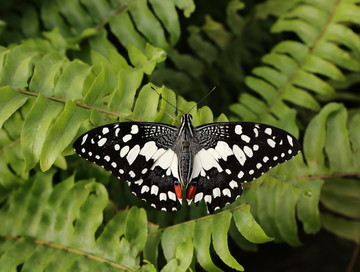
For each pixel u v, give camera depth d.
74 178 0.44
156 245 0.41
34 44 0.44
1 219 0.43
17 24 0.46
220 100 0.50
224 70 0.50
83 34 0.44
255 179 0.42
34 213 0.42
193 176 0.41
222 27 0.50
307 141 0.43
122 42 0.45
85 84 0.41
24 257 0.42
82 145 0.39
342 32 0.45
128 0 0.45
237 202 0.43
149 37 0.44
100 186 0.42
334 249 0.54
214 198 0.40
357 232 0.47
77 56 0.45
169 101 0.41
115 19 0.45
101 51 0.45
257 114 0.45
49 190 0.43
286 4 0.49
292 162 0.42
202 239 0.40
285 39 0.51
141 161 0.41
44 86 0.40
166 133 0.41
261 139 0.40
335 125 0.43
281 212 0.43
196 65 0.49
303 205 0.43
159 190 0.41
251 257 0.54
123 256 0.40
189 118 0.41
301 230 0.54
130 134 0.40
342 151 0.43
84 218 0.41
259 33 0.50
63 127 0.39
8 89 0.39
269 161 0.40
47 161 0.38
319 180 0.43
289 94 0.45
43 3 0.46
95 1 0.45
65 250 0.41
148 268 0.40
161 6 0.44
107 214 0.43
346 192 0.46
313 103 0.45
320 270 0.53
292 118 0.43
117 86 0.41
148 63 0.41
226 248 0.39
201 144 0.41
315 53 0.45
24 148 0.39
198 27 0.50
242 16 0.52
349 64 0.45
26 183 0.43
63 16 0.46
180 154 0.41
